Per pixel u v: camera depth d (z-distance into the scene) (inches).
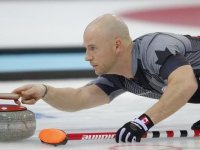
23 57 820.0
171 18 1119.0
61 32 1008.2
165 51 344.2
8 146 344.8
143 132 346.0
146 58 347.3
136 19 1109.1
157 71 346.0
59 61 790.5
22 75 719.7
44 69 731.4
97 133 356.8
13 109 352.2
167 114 344.2
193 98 377.1
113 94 388.8
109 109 527.5
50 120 467.5
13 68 740.7
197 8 1242.0
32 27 1056.2
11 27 1056.2
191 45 360.5
